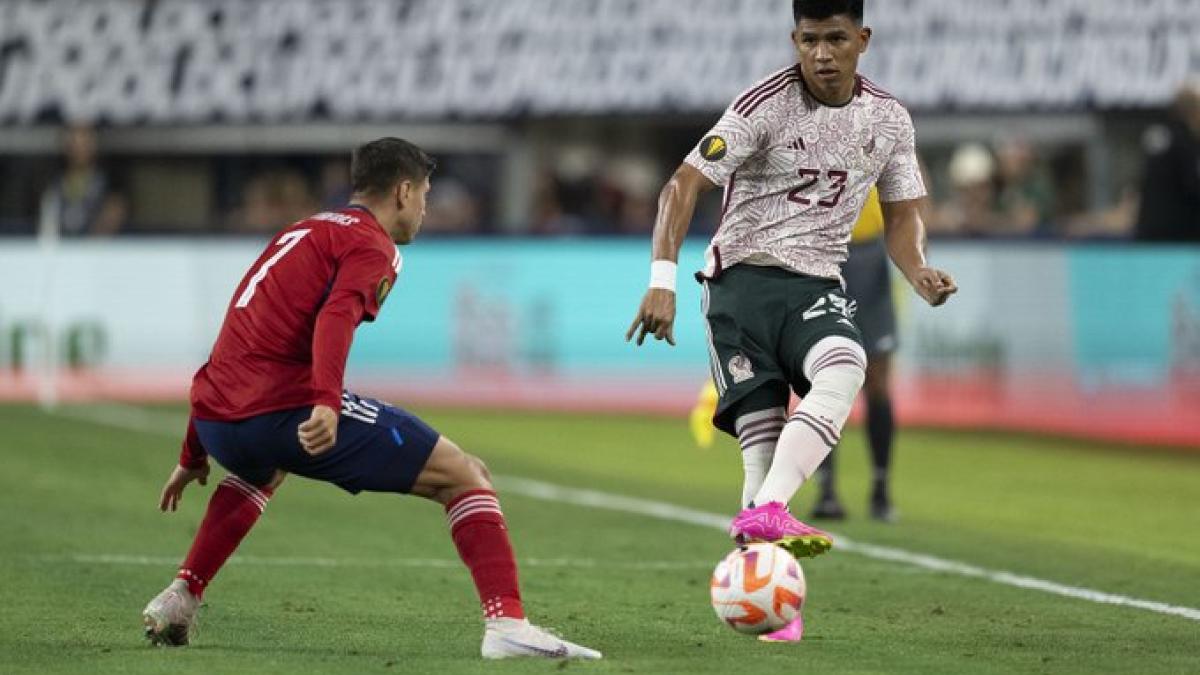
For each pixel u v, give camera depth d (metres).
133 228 71.25
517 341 68.38
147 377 70.62
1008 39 79.06
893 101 25.89
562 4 84.12
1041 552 36.84
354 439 23.77
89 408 66.75
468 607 29.30
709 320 26.14
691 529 40.03
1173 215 61.28
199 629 26.94
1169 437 59.50
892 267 64.12
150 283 70.75
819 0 25.00
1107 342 60.88
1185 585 32.62
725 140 25.25
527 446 56.97
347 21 85.56
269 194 78.25
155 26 86.75
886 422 41.41
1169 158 61.09
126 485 46.12
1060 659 24.94
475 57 83.56
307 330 23.75
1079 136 79.88
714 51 81.69
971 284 63.53
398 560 34.78
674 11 82.81
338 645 25.59
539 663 23.78
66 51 86.56
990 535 39.38
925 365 64.19
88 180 72.12
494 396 68.69
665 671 23.38
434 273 69.00
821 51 25.03
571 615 28.69
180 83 85.44
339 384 23.00
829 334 25.19
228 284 70.62
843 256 26.03
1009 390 63.03
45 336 70.06
